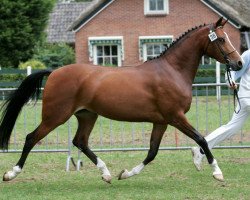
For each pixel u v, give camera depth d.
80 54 35.88
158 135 10.40
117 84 9.94
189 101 10.11
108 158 13.44
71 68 10.07
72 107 10.02
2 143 10.44
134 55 35.78
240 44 35.75
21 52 36.94
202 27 10.20
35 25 37.16
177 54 10.12
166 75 10.00
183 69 10.12
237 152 14.18
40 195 9.69
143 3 35.56
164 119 10.07
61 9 48.62
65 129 18.03
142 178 11.04
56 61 38.66
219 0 35.41
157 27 35.62
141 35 35.72
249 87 11.07
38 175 11.48
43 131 10.09
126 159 13.30
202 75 29.00
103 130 17.89
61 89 9.98
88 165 12.59
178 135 17.14
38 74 10.35
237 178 10.87
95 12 35.47
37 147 14.94
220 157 13.37
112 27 35.66
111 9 35.59
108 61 35.94
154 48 35.91
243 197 9.38
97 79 9.98
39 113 20.31
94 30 35.72
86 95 9.98
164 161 12.89
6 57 36.75
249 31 36.94
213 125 18.09
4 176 10.23
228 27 35.00
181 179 10.91
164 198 9.34
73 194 9.72
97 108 10.03
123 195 9.59
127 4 35.53
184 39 10.18
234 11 34.97
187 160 13.00
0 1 35.50
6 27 35.97
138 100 9.93
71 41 45.56
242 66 10.14
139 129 18.09
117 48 35.84
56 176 11.37
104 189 10.10
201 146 10.04
